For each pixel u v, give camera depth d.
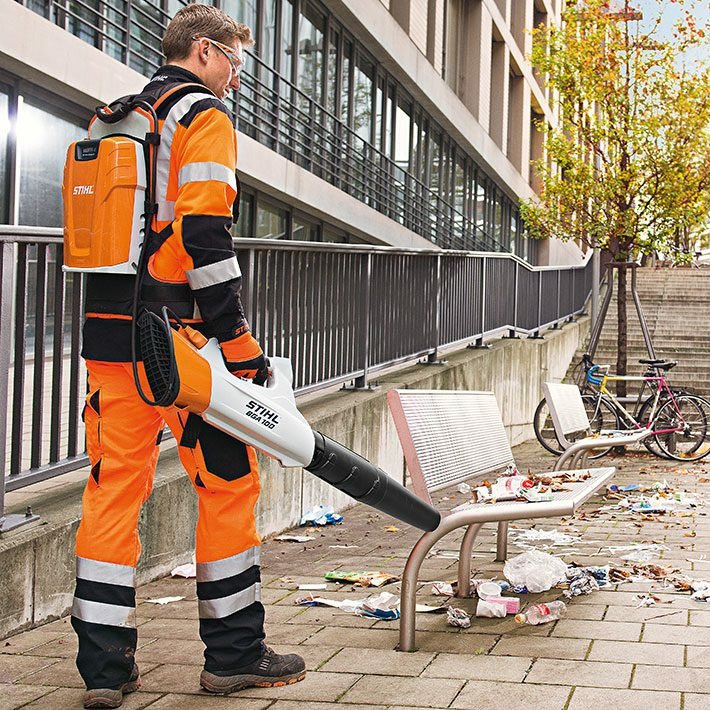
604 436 8.86
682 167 12.52
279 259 6.77
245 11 14.40
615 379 11.41
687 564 5.40
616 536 6.36
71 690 3.30
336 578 5.02
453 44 25.91
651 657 3.60
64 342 4.67
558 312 18.58
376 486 3.54
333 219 17.64
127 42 11.34
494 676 3.38
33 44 9.62
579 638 3.88
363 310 8.40
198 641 3.90
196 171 3.05
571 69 13.06
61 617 4.20
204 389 3.06
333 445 3.42
